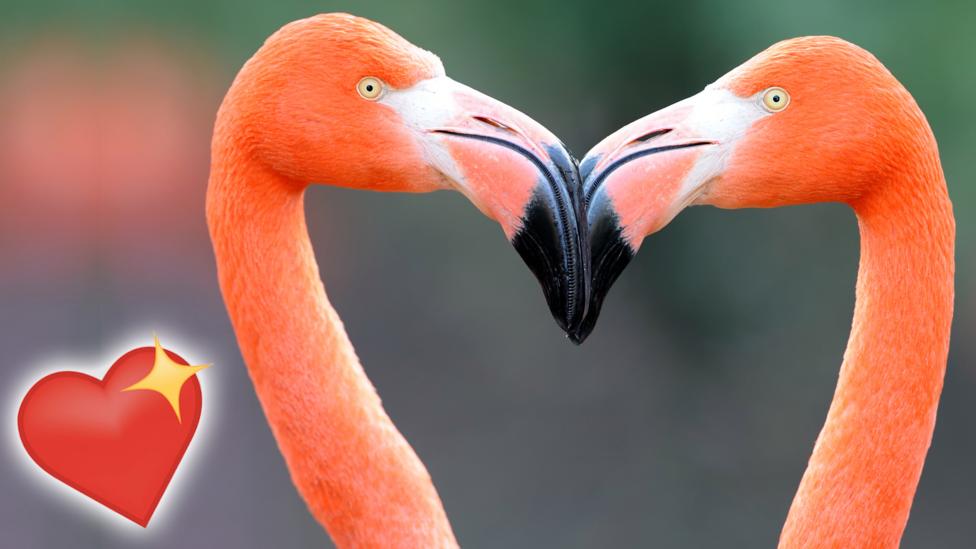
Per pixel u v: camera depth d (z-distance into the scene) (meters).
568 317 3.73
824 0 10.66
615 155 3.74
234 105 3.74
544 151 3.69
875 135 3.59
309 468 3.92
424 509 3.98
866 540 3.76
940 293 3.66
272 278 3.82
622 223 3.72
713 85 3.77
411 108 3.70
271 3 13.48
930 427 3.74
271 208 3.80
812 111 3.62
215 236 3.84
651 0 12.22
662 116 3.76
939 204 3.64
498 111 3.71
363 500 3.92
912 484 3.75
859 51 3.62
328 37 3.67
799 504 3.87
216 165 3.80
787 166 3.66
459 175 3.70
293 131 3.68
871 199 3.67
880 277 3.69
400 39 3.75
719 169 3.71
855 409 3.75
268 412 3.94
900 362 3.69
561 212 3.68
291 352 3.86
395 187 3.78
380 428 3.96
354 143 3.69
